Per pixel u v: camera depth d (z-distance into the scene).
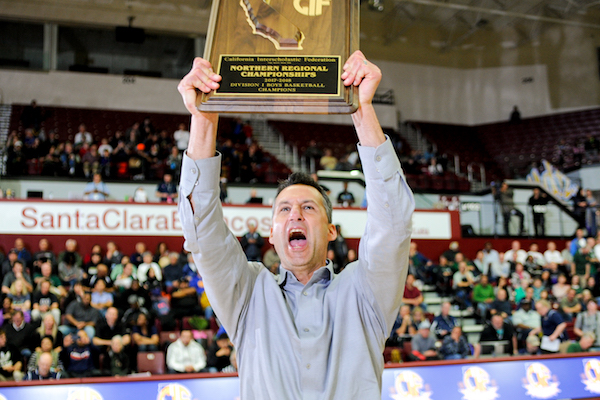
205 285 1.82
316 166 16.95
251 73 1.64
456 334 8.41
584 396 6.84
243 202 13.59
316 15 1.73
